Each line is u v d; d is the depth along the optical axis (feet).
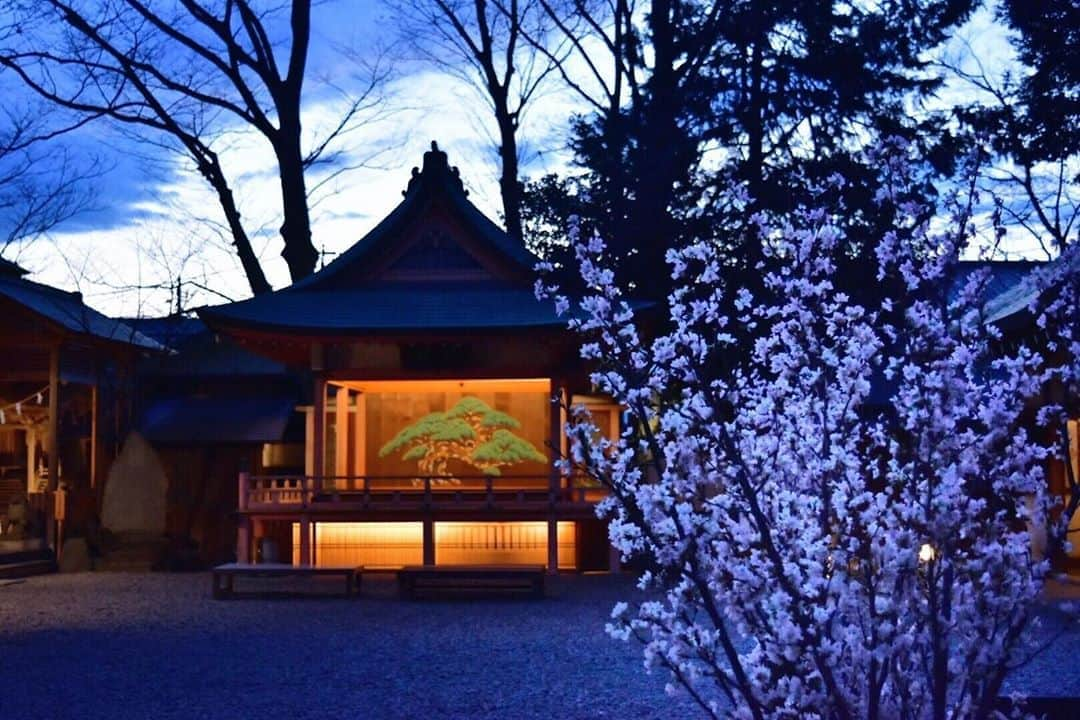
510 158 124.06
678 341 20.79
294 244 104.53
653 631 21.13
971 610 18.37
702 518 18.94
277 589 73.51
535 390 91.45
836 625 18.94
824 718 18.90
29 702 36.35
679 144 94.89
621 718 34.04
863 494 19.02
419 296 86.17
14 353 93.25
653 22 106.01
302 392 105.91
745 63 97.86
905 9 93.66
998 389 19.65
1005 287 82.58
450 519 81.51
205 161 104.42
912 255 21.15
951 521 17.90
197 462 99.76
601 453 20.02
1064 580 18.72
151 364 110.22
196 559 89.97
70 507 93.20
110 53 100.68
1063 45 70.85
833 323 21.52
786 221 23.20
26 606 63.62
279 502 82.28
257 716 34.27
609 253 89.61
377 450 92.17
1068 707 24.84
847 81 93.61
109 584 76.84
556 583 75.77
